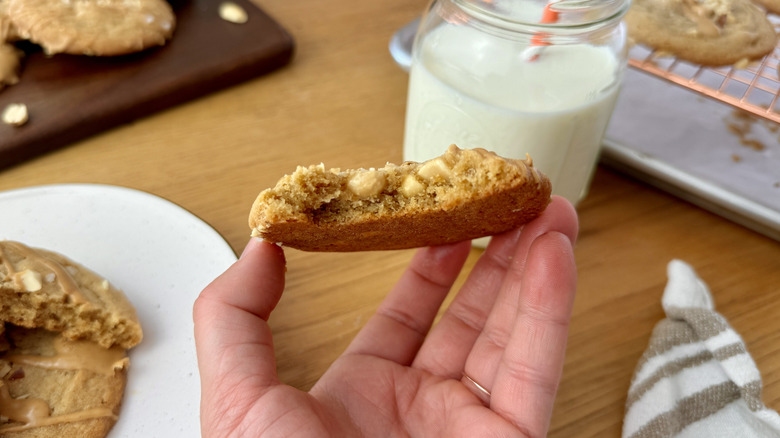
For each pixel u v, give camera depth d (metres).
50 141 0.27
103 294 0.20
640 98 0.30
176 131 0.29
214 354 0.15
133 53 0.30
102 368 0.19
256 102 0.31
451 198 0.14
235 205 0.26
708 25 0.25
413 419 0.18
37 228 0.23
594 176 0.28
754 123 0.29
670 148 0.27
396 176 0.15
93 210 0.23
